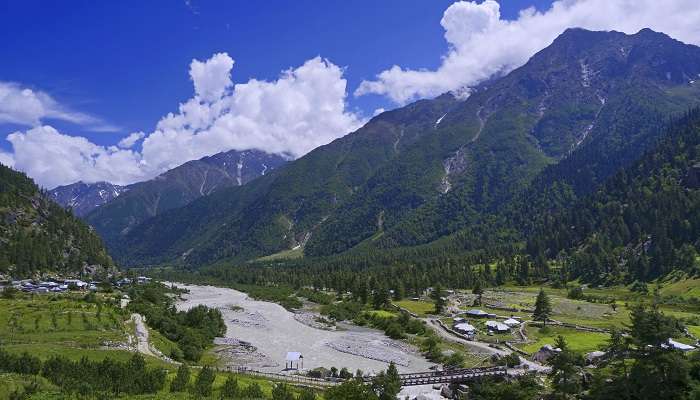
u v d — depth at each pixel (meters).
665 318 70.38
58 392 67.00
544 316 141.75
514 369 92.62
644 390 67.62
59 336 104.38
